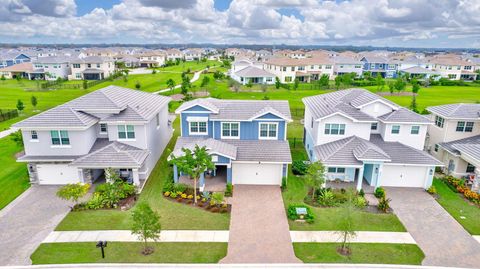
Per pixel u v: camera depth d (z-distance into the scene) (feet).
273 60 348.79
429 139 117.60
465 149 95.14
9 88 265.13
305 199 85.56
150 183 94.63
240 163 92.94
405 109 102.63
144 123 94.07
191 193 87.66
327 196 83.71
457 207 83.41
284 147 96.32
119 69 396.57
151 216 61.46
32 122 89.71
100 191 85.61
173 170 100.32
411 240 69.26
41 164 91.81
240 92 246.68
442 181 98.68
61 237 69.00
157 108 108.88
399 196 88.69
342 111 98.17
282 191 90.63
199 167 82.02
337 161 89.30
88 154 89.51
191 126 100.78
